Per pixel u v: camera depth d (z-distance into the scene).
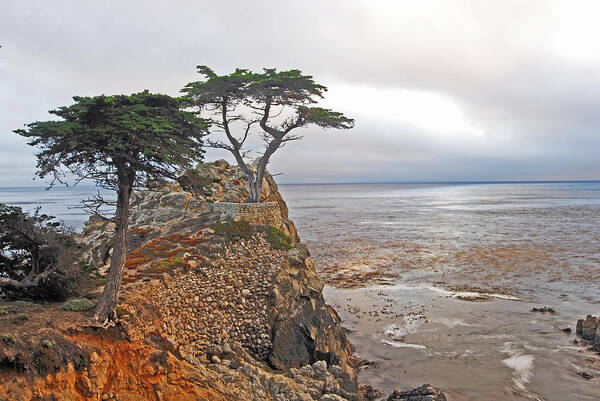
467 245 75.38
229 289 26.45
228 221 34.69
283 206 48.44
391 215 145.50
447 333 33.12
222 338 23.70
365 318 36.75
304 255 31.94
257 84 33.78
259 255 30.69
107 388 15.25
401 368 27.27
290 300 27.27
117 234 19.48
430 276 52.12
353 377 25.33
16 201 181.62
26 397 12.98
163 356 17.02
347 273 54.53
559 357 28.52
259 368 21.83
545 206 181.75
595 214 136.50
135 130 17.75
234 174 47.91
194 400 16.42
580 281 48.72
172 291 23.98
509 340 31.56
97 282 24.19
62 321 16.83
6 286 20.38
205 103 35.25
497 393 24.02
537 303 40.56
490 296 42.97
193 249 29.95
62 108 18.42
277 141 37.94
